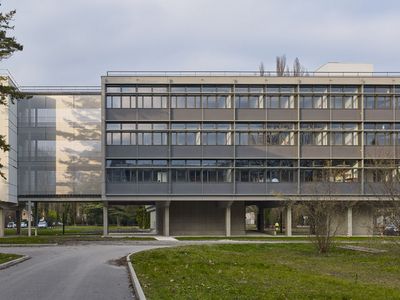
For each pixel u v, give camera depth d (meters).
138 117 57.25
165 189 57.25
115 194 56.78
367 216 58.88
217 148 57.59
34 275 19.56
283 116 58.16
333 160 58.34
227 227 57.91
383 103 58.81
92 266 23.30
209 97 58.16
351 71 63.66
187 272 19.23
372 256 30.28
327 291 14.45
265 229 78.31
